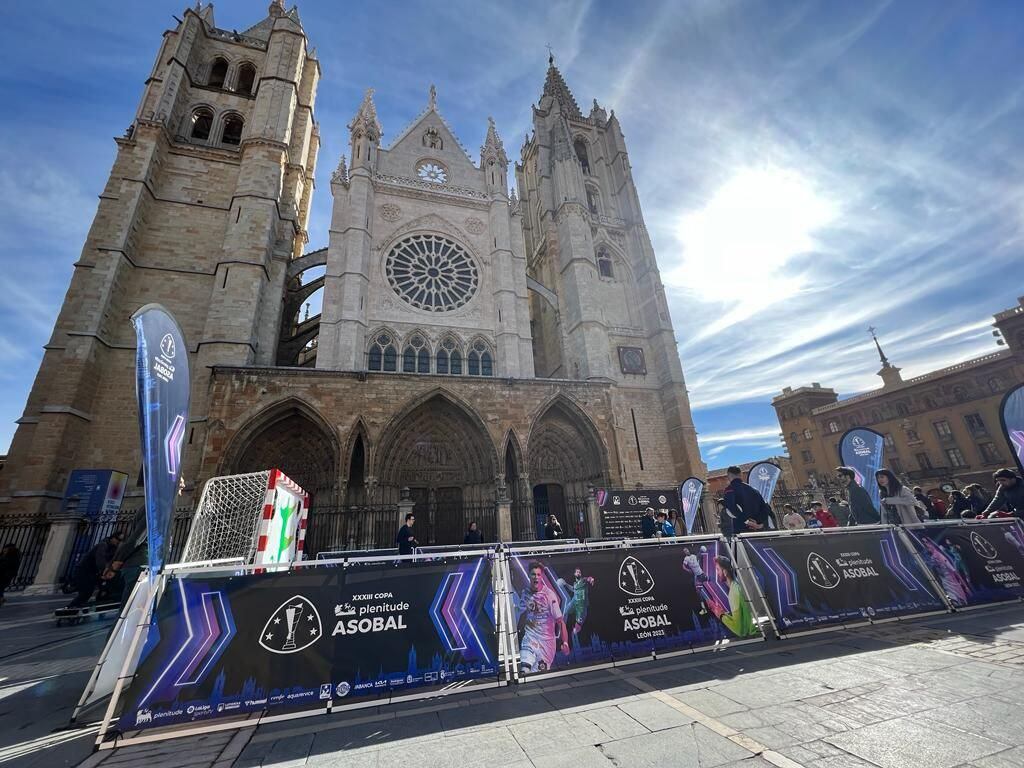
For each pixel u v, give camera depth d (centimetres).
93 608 1097
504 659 539
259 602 505
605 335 3284
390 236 3078
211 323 2470
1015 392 1067
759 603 705
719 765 317
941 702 400
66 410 2172
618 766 324
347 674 489
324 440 2238
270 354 2694
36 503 1992
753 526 888
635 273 3891
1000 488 1020
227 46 3747
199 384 2331
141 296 2662
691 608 643
